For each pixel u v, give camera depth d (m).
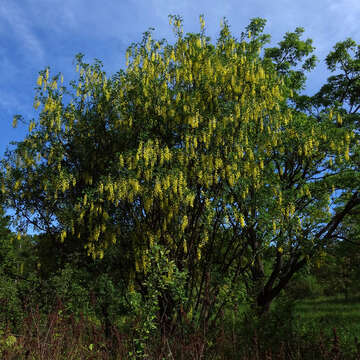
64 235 9.16
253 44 9.83
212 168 8.27
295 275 13.36
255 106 8.67
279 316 8.18
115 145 9.88
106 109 10.17
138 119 9.51
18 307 8.38
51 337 5.70
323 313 15.20
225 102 9.04
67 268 9.13
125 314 8.19
